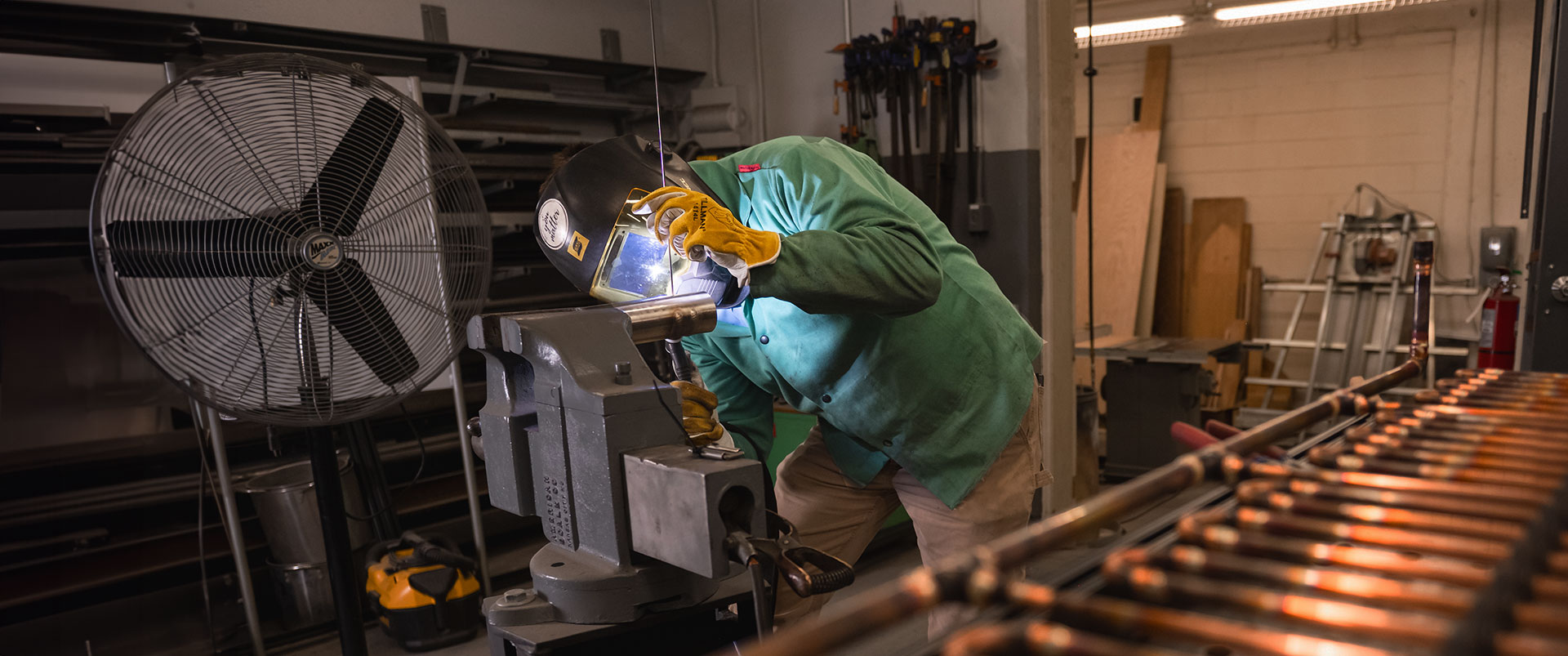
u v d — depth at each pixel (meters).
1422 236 4.82
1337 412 1.03
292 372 1.77
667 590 1.06
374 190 1.89
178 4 2.96
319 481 1.99
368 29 3.40
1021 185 3.50
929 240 1.42
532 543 3.46
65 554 2.61
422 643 2.72
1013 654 0.53
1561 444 0.88
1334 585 0.58
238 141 1.70
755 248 1.10
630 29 4.13
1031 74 3.44
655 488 0.96
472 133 3.34
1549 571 0.60
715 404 1.28
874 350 1.46
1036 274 3.54
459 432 3.02
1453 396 1.12
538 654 1.00
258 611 2.91
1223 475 0.79
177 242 1.62
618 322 1.09
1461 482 0.80
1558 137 2.22
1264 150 5.26
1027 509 1.62
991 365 1.54
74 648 2.61
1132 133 5.38
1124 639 0.62
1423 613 0.64
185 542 2.82
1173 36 5.12
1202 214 5.41
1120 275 5.29
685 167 1.27
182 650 2.69
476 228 1.97
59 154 2.50
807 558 1.00
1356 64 4.98
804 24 4.13
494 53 3.53
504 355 1.16
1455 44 4.72
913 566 3.22
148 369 2.99
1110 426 4.28
